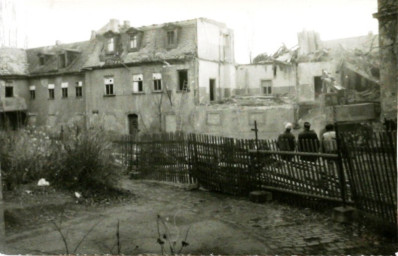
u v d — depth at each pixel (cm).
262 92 2834
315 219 695
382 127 1386
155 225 680
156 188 1055
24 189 796
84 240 599
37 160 870
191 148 1090
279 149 832
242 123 2481
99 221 700
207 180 1029
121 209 793
